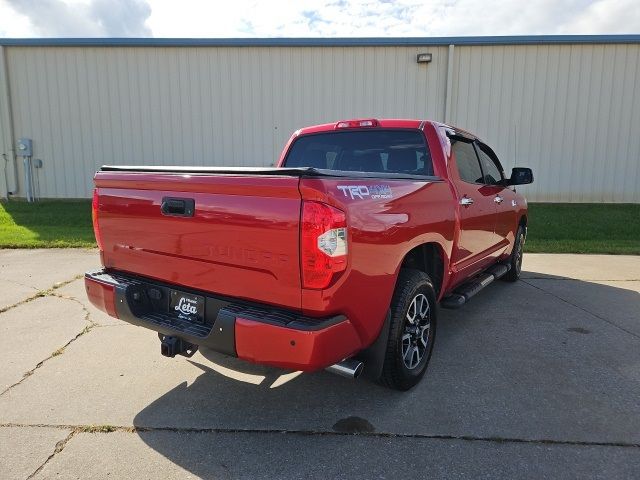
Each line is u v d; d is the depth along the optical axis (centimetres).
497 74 1311
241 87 1358
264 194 249
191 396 325
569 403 316
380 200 280
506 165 1344
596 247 920
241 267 263
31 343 418
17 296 559
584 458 255
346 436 277
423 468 247
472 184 446
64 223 1144
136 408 309
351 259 250
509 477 239
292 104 1354
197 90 1369
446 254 373
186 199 281
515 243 634
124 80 1381
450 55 1298
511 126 1330
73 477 239
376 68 1326
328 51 1327
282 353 242
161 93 1378
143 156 1407
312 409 309
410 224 309
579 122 1323
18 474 241
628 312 520
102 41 1358
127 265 327
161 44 1347
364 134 430
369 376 316
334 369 272
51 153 1430
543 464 250
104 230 337
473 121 1330
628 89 1302
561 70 1302
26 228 1077
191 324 288
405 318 315
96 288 326
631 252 886
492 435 278
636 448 265
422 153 400
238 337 253
